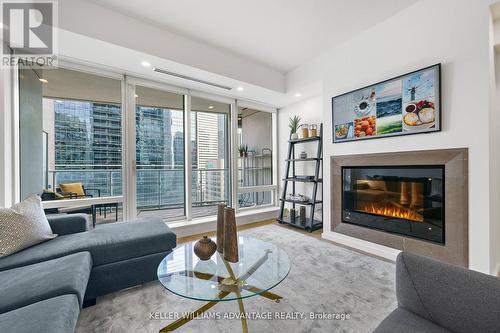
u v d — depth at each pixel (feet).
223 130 13.23
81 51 7.76
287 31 8.61
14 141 7.11
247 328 4.45
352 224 9.24
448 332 2.86
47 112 8.31
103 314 4.97
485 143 5.90
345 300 5.43
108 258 5.65
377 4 7.23
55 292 3.63
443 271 3.05
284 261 5.24
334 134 9.68
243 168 14.08
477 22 6.04
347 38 9.09
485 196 5.90
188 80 10.42
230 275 4.67
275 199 15.47
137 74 9.72
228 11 7.45
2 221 5.16
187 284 4.35
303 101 13.74
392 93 7.68
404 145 7.48
